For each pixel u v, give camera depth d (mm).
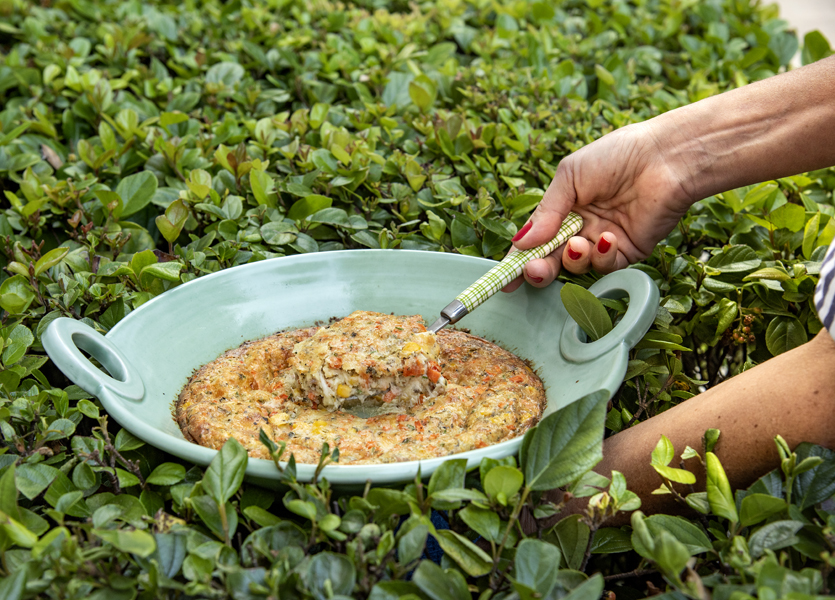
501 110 2307
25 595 876
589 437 1012
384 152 2217
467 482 1143
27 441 1227
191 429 1264
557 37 3066
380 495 991
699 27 3314
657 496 1197
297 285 1629
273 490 1122
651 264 1776
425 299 1642
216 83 2492
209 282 1539
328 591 862
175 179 2043
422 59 2895
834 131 1460
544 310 1546
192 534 986
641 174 1578
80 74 2592
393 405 1337
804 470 992
